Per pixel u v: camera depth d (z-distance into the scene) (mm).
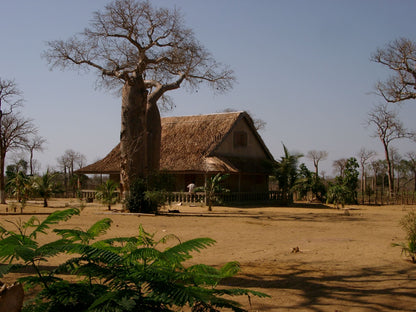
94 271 4391
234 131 38344
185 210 29547
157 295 4074
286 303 7219
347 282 8656
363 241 14445
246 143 39125
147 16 26734
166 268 4512
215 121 38969
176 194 34969
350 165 40656
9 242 4461
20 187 30906
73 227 16812
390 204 41094
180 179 37562
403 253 11867
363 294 7793
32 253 4207
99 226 5227
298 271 9625
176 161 36281
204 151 36188
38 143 57688
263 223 20672
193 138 38219
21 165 65562
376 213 28078
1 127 38562
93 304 3871
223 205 34500
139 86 26625
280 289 8094
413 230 11375
